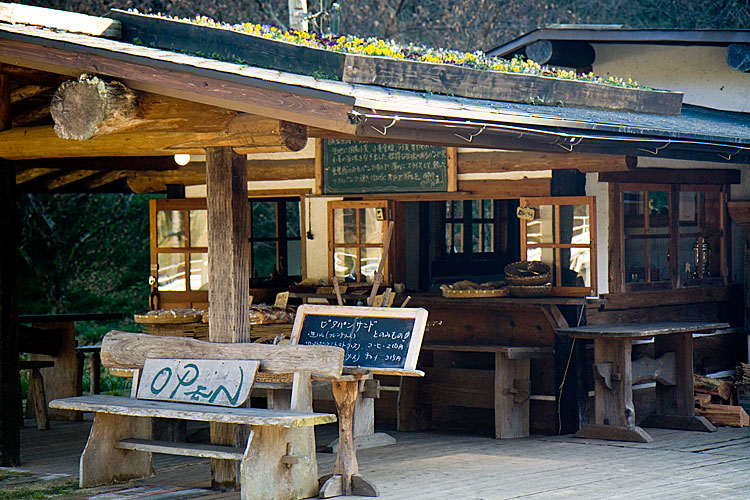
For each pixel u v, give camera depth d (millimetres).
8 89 7879
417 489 6750
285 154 10898
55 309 21406
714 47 11500
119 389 15125
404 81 7453
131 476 7301
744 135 9195
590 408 9422
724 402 10172
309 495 6602
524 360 9180
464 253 13562
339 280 10469
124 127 6605
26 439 9414
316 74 6867
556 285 9297
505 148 7160
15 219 7992
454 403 9516
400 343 6723
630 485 6812
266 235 22312
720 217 10992
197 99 6422
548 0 24625
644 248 10000
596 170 9039
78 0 22016
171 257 11180
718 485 6797
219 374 6746
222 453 6539
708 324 9352
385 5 24156
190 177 11234
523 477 7148
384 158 10164
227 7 23391
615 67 11914
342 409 6602
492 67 9109
